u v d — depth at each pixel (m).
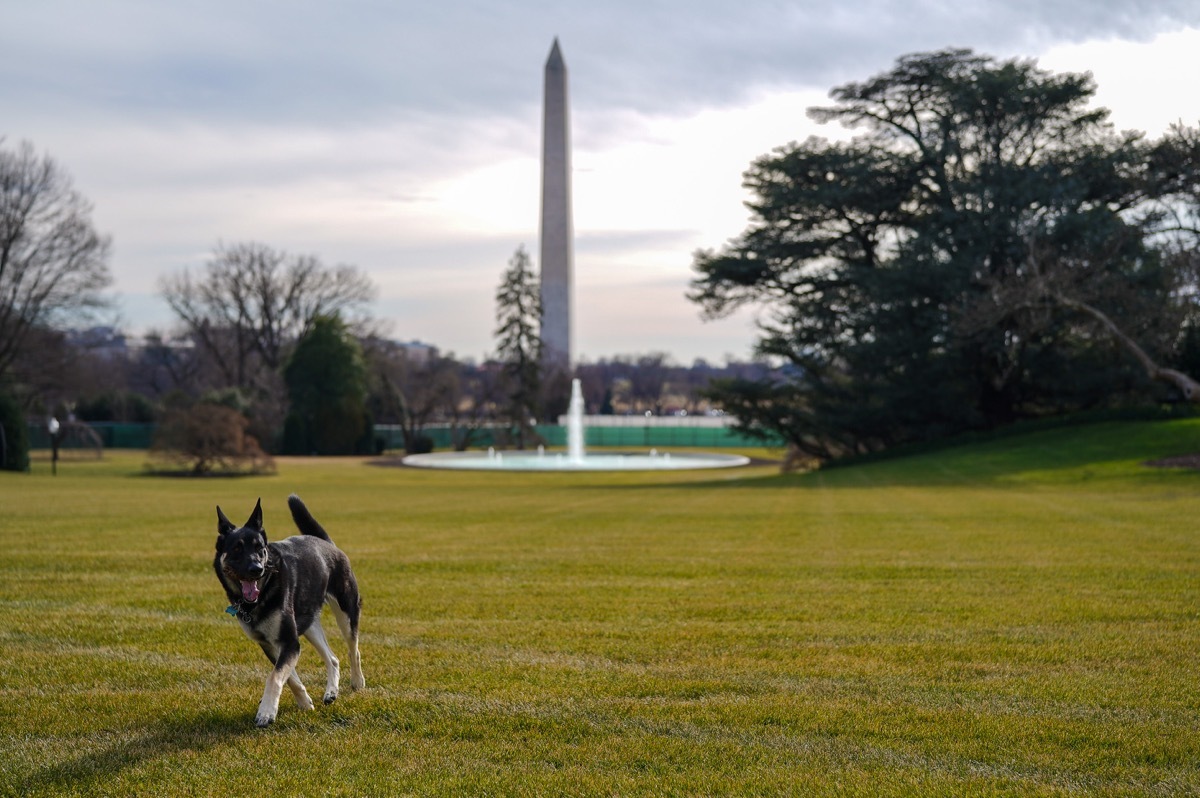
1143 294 45.81
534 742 7.09
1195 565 15.48
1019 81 51.31
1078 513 24.66
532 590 13.46
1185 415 50.34
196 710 7.91
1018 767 6.65
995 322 47.91
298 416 84.75
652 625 11.06
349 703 8.02
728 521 23.98
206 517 25.52
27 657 9.57
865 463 55.56
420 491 40.53
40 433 81.81
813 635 10.52
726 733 7.30
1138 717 7.68
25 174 61.78
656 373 175.12
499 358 93.62
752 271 58.41
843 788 6.25
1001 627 10.91
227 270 97.75
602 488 42.50
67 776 6.54
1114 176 51.38
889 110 56.28
